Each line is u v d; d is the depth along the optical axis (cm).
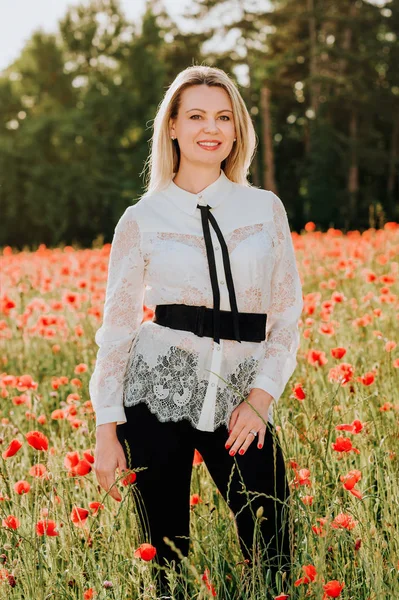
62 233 4031
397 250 818
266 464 235
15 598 230
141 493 242
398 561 232
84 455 260
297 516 235
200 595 197
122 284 246
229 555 262
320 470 287
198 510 284
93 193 3956
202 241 240
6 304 573
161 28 4481
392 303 518
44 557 250
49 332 535
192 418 237
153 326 243
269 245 244
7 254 1376
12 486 279
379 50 3916
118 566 242
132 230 245
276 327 248
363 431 302
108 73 4622
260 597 213
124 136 4309
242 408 236
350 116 4153
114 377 245
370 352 435
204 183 246
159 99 4288
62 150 4088
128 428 242
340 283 670
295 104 4481
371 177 4241
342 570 243
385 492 291
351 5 3953
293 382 399
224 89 247
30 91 4528
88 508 284
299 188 4428
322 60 4059
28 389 380
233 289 236
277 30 4112
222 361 237
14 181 4028
